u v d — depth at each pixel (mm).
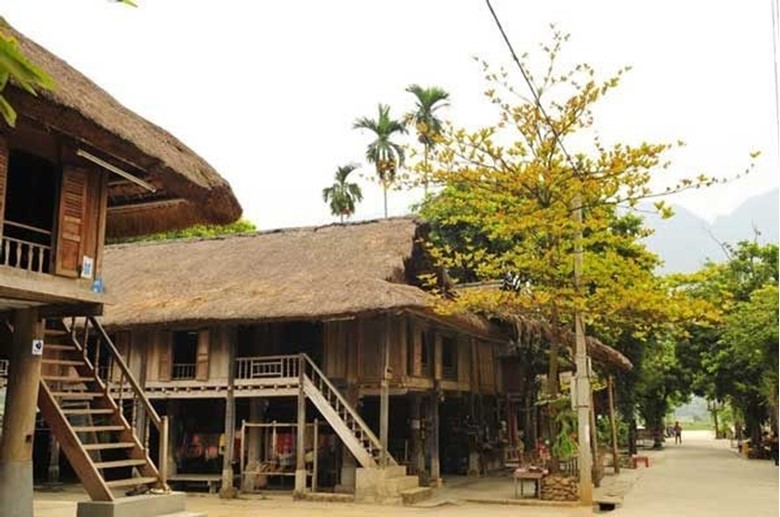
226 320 18656
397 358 19312
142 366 20766
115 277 23469
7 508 9914
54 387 13531
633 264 17172
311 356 21500
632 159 15883
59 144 10359
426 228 21656
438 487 20531
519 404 29203
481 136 17109
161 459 12336
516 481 18781
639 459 30359
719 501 16750
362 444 18531
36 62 9703
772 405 32125
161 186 12211
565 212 16656
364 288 18094
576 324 16891
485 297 17141
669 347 37875
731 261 34312
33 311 10664
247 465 20141
